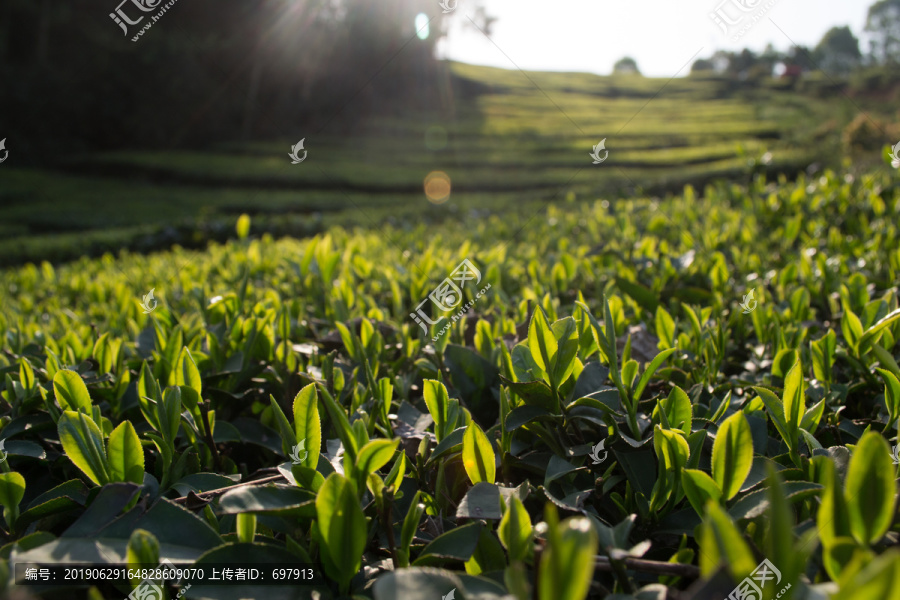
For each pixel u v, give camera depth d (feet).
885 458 2.15
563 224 13.79
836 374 4.90
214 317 5.75
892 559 1.61
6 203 57.47
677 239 10.58
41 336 6.41
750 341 5.90
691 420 3.37
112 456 3.21
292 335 6.11
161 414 3.51
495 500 2.93
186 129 79.71
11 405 4.48
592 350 3.81
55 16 74.18
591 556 1.76
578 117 97.25
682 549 2.80
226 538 2.99
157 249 34.65
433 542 2.80
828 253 8.24
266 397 5.19
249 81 80.28
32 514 3.28
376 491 2.79
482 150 75.15
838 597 1.77
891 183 11.40
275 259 10.94
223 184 66.74
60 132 73.15
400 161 71.92
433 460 3.42
